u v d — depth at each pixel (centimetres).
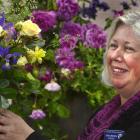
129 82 239
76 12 376
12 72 228
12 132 224
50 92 380
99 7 420
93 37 384
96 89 405
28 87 247
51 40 310
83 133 260
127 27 239
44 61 333
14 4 261
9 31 225
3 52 221
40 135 225
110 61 244
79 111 412
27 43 230
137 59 236
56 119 406
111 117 241
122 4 432
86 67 404
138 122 224
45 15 316
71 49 362
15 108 279
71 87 399
